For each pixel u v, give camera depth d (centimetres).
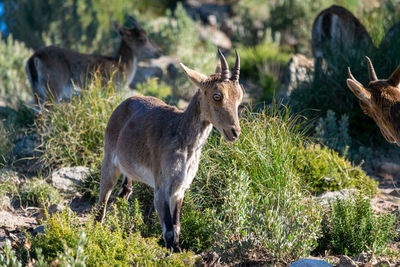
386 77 3409
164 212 1752
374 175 2916
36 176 2852
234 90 1691
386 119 1664
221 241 1794
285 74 4519
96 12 6325
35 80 3875
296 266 1552
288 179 2181
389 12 5103
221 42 6769
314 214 1881
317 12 6450
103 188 2095
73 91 3241
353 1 6112
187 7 7838
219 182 2267
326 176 2519
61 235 1703
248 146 2334
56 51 3862
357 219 1989
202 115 1750
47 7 6391
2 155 2936
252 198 1980
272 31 6525
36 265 1445
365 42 3994
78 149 2908
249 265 1753
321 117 3394
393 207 2352
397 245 1958
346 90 3431
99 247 1641
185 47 5997
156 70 5397
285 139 2372
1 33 6438
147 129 1862
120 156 1970
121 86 3544
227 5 7925
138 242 1812
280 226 1777
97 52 6219
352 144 3253
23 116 3656
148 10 7781
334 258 1800
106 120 2948
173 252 1767
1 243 1945
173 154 1750
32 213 2378
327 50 3844
